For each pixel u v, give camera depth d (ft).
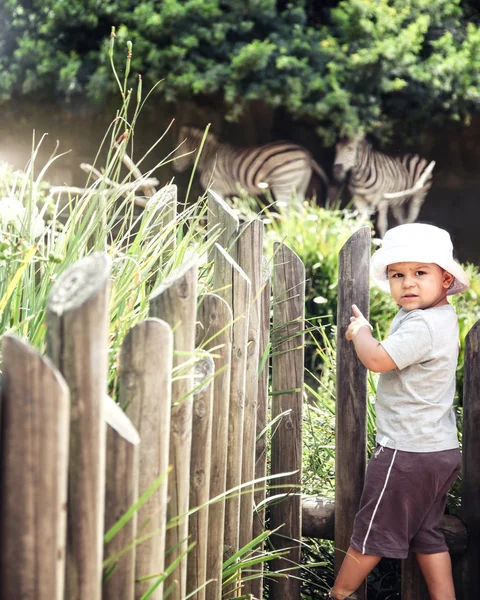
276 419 7.36
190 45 31.12
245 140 37.22
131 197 6.73
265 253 16.72
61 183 37.19
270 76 32.01
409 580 7.42
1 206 6.10
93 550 3.70
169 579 4.90
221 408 5.79
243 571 6.48
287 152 34.88
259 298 6.72
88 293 3.57
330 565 8.16
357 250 7.36
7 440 3.33
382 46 32.22
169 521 4.86
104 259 3.74
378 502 6.95
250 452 6.70
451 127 37.52
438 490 6.93
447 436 6.97
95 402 3.61
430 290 7.14
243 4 31.81
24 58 33.53
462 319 12.61
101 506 3.72
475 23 38.06
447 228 39.88
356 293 7.38
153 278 7.39
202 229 7.21
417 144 38.45
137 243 6.43
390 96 35.37
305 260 15.81
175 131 36.47
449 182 39.27
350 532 7.51
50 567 3.36
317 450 8.66
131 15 31.76
